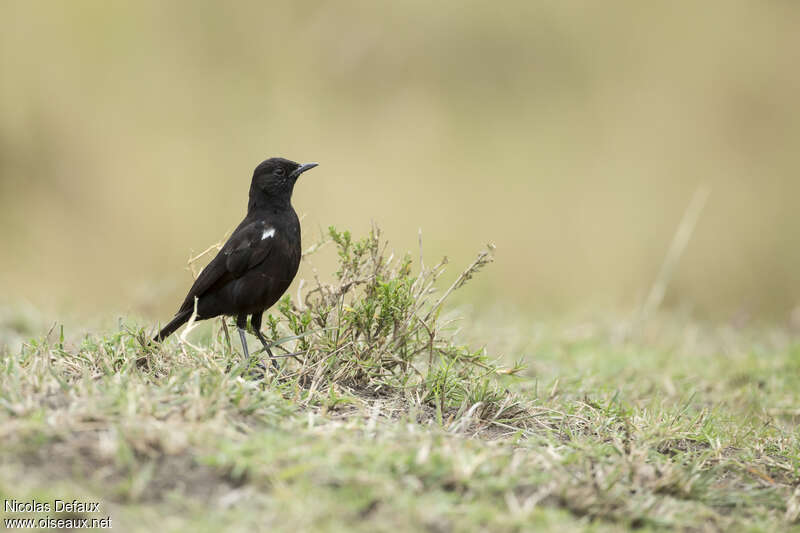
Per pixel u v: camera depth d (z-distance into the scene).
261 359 7.45
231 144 17.23
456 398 6.93
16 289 14.31
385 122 18.19
